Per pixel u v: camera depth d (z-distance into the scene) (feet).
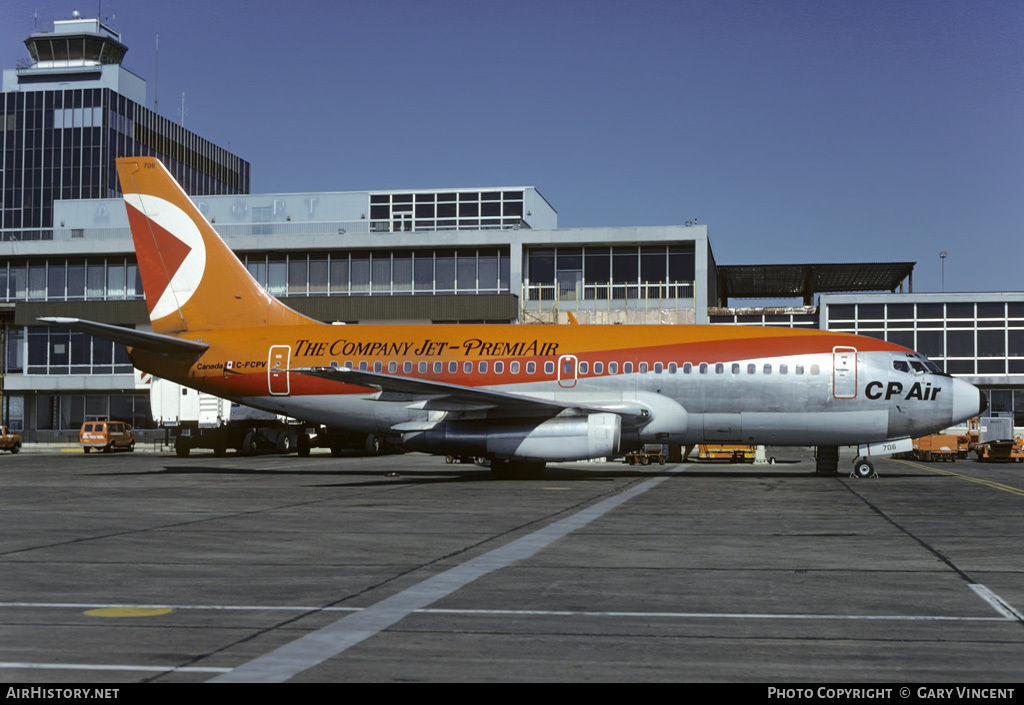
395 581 36.65
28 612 30.94
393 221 213.25
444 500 71.36
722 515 60.39
